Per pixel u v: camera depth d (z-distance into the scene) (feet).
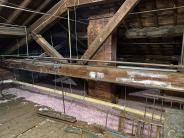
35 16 12.44
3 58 14.32
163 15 9.93
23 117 8.80
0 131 7.45
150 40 13.38
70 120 8.20
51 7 11.82
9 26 12.25
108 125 8.80
